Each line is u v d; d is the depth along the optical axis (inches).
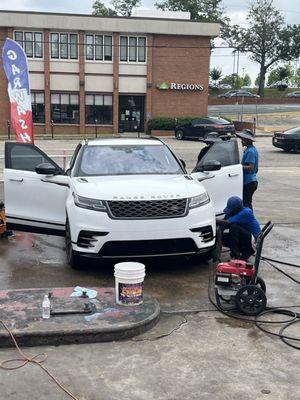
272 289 235.6
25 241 323.6
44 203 282.2
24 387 149.8
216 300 214.4
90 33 1536.7
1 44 1496.1
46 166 273.9
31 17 1488.7
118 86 1572.3
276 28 3275.1
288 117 1989.4
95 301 205.3
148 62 1567.4
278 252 301.0
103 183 255.9
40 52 1524.4
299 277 253.8
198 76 1599.4
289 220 395.5
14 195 288.7
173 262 276.2
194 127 1322.6
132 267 200.4
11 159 290.4
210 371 160.1
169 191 247.1
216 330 190.2
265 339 183.0
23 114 486.3
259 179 660.1
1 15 1470.2
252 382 153.9
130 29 1536.7
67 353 171.3
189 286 238.8
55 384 151.7
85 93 1562.5
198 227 245.3
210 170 283.1
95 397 145.1
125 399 144.3
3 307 198.1
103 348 175.2
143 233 237.0
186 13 1649.9
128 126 1615.4
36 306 199.3
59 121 1571.1
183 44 1576.0
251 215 254.7
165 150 305.3
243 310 203.3
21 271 258.8
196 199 250.2
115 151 297.1
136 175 275.9
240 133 359.6
